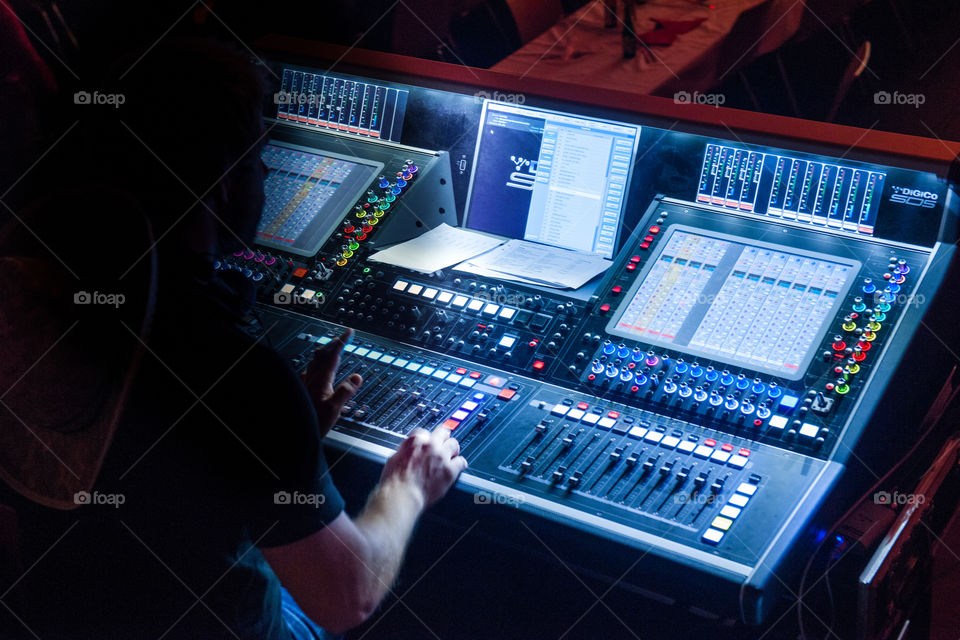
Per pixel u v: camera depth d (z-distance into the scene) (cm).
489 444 168
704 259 195
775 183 196
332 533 114
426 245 223
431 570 217
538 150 221
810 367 171
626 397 177
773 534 143
